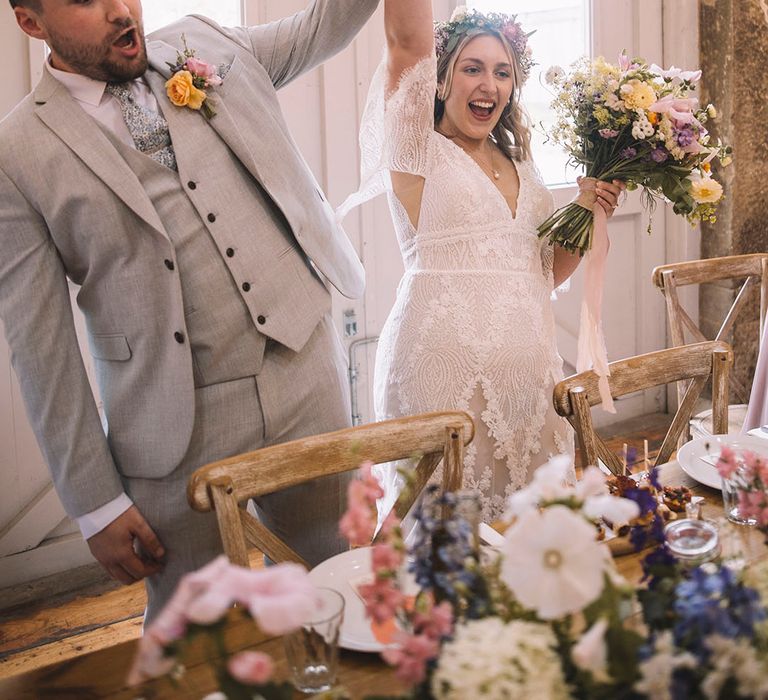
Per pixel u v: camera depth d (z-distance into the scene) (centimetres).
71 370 172
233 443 183
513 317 207
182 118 178
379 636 113
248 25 293
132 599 278
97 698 112
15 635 261
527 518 80
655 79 211
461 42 206
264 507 197
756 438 175
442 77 208
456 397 205
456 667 75
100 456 175
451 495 92
